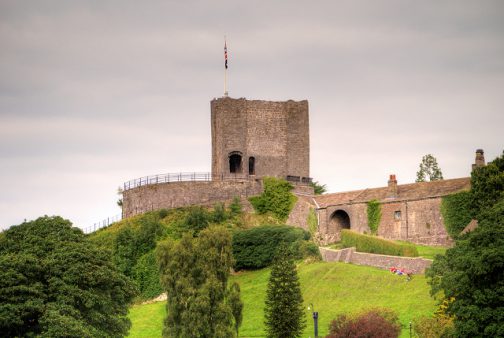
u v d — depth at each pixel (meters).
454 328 112.50
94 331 113.31
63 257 119.81
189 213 172.00
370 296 144.12
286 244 158.62
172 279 132.50
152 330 149.25
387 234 168.50
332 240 174.25
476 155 167.62
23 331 114.62
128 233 170.00
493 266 109.38
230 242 138.50
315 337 133.00
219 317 129.50
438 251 155.88
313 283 151.25
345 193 178.50
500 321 107.94
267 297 137.00
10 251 123.31
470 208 158.50
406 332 129.88
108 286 121.75
